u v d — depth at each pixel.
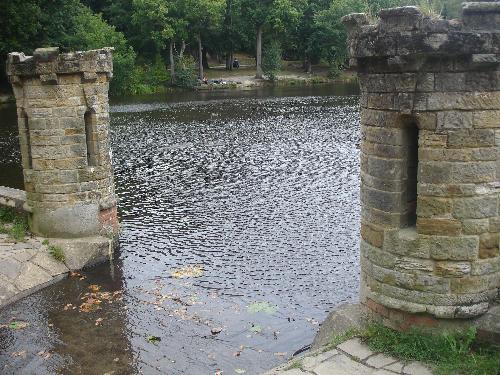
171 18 68.56
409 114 8.55
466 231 8.59
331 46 79.31
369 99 9.07
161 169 27.05
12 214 16.67
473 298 8.77
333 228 18.00
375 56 8.63
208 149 31.86
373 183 9.22
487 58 7.93
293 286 13.95
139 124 42.50
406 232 8.98
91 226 15.66
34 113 14.91
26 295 13.48
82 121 15.11
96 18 65.12
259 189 22.89
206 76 79.25
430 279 8.82
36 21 49.75
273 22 75.31
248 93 65.94
